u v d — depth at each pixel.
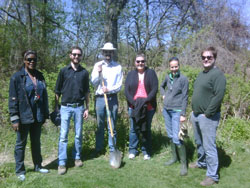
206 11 12.29
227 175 3.64
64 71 3.79
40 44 9.86
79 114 3.89
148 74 4.07
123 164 4.05
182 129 3.68
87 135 4.78
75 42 11.01
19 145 3.38
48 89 5.44
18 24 9.91
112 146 4.29
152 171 3.79
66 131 3.80
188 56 8.30
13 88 3.19
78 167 3.92
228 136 4.94
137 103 3.96
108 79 4.17
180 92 3.76
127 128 4.94
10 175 3.51
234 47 11.90
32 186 3.22
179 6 12.26
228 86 6.14
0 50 8.94
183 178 3.57
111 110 4.21
